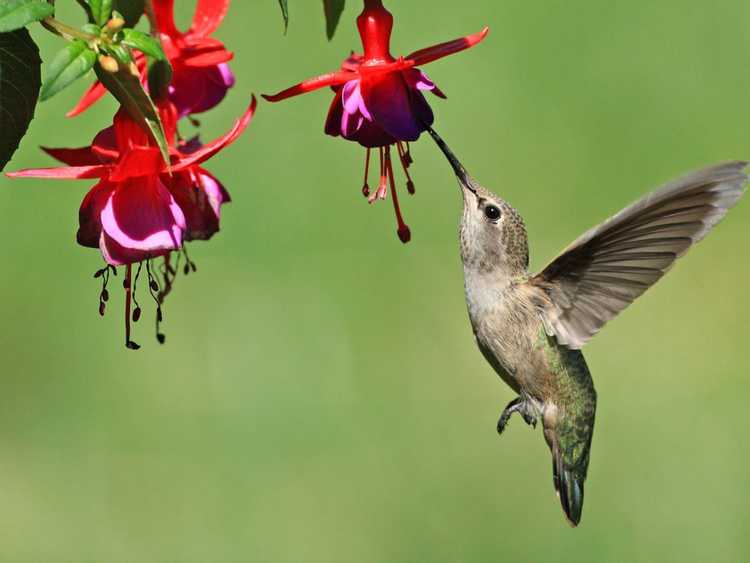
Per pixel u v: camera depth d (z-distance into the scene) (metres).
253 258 11.99
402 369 11.66
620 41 13.34
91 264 11.45
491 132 12.88
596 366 12.16
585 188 12.70
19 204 11.34
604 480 11.09
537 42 13.32
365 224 12.20
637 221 5.74
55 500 10.56
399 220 5.13
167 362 11.41
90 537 10.41
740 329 12.45
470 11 13.28
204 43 5.06
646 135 13.09
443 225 12.41
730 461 11.20
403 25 13.25
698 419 11.54
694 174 5.21
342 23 12.64
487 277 6.30
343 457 10.94
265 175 12.24
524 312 6.26
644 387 11.95
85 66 4.09
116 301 11.45
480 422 11.31
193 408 11.22
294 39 12.60
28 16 3.98
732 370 12.07
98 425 11.09
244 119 4.55
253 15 12.63
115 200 4.53
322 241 12.16
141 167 4.49
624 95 13.20
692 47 13.36
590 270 6.04
